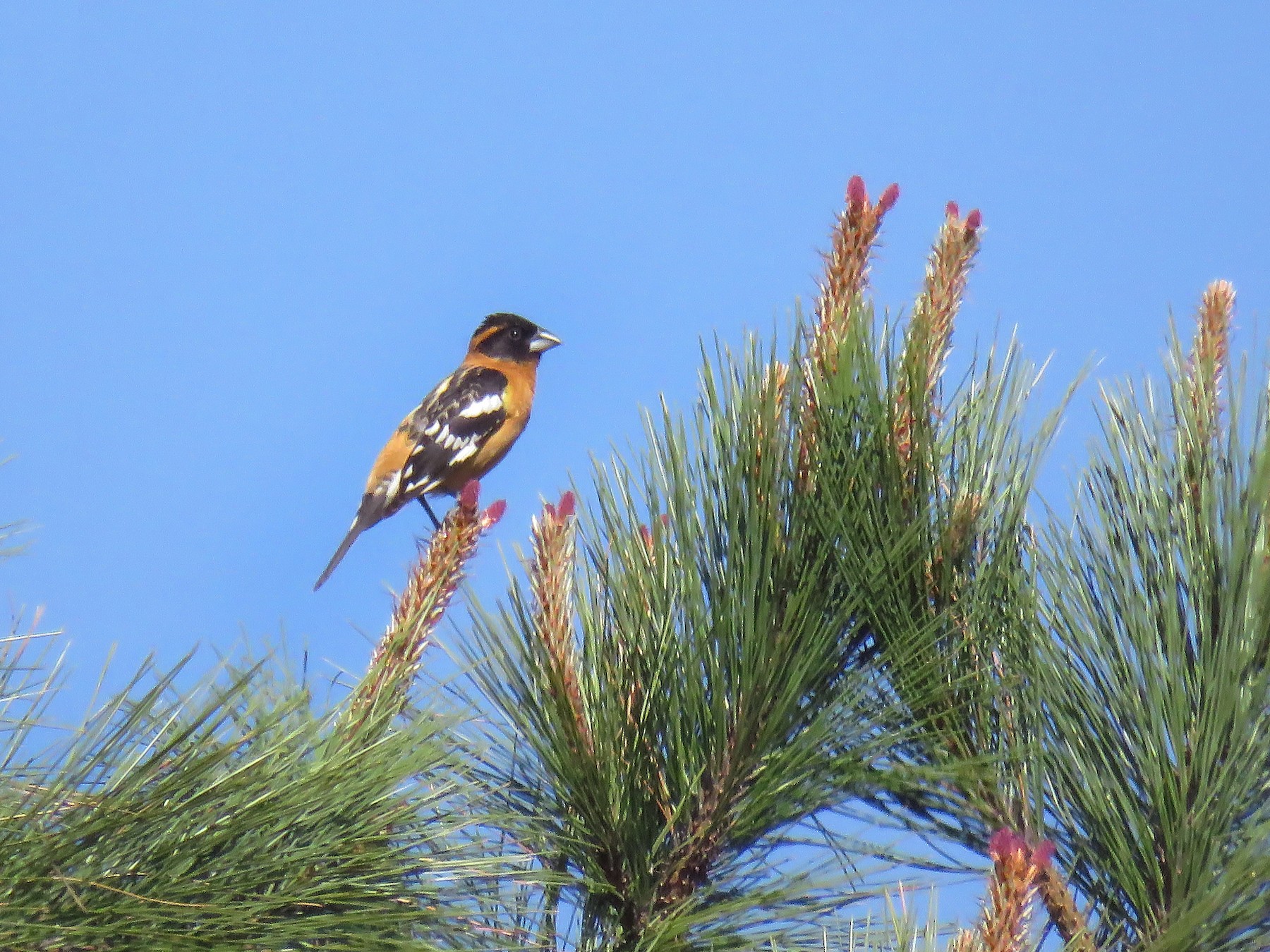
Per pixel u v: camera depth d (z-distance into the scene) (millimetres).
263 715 4391
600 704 5176
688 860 5152
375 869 4328
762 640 5125
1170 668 4883
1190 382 5359
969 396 5582
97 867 3873
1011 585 5273
